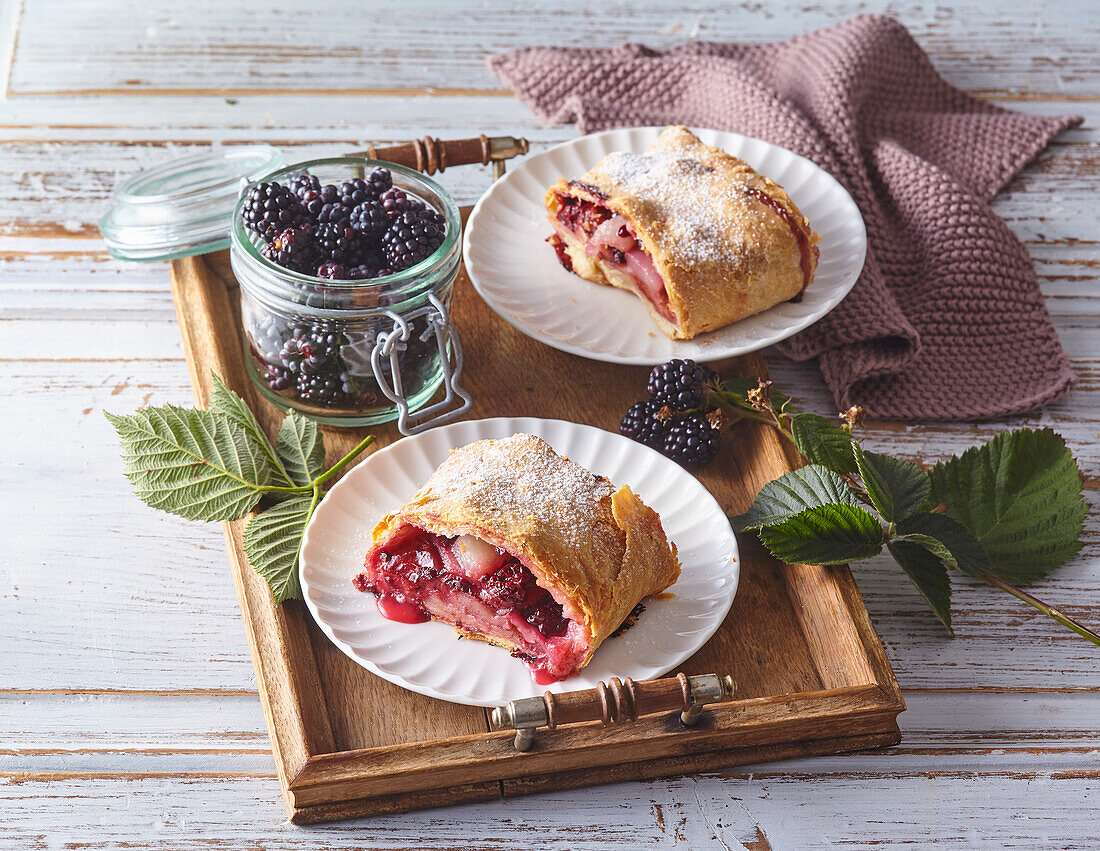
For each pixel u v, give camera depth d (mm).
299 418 1032
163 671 983
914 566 999
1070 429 1121
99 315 1149
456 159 1156
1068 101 1346
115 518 1044
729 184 1114
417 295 1011
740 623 985
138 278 1176
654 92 1290
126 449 1003
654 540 962
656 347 1091
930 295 1169
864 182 1213
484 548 942
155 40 1357
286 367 1035
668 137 1161
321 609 954
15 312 1146
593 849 929
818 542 979
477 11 1406
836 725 950
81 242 1198
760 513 1005
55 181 1238
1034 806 952
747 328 1104
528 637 945
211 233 1102
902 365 1118
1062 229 1242
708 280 1083
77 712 967
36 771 947
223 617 1006
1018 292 1171
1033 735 978
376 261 1030
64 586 1012
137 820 934
